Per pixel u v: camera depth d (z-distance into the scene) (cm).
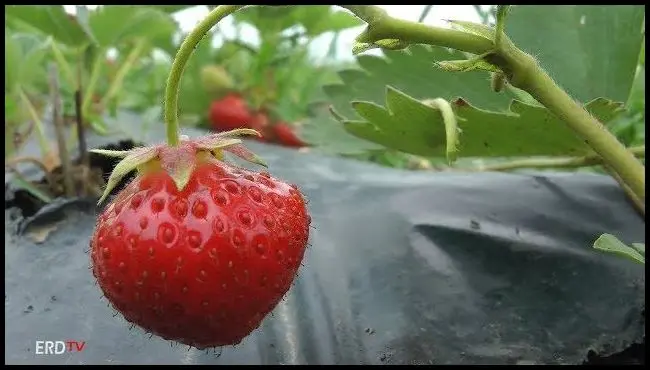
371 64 15
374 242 15
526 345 13
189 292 9
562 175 17
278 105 28
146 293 9
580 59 15
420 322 14
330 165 20
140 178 9
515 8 15
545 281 14
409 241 15
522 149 13
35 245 15
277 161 21
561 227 16
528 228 15
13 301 13
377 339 13
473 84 14
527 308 14
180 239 9
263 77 28
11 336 13
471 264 15
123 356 12
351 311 14
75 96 19
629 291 14
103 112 26
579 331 14
